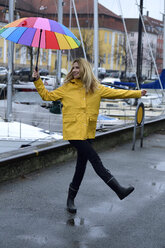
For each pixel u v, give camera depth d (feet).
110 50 290.97
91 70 14.56
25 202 16.55
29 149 21.52
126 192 14.44
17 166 19.88
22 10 144.46
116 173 21.89
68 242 12.89
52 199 17.08
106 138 28.68
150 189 19.15
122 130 30.89
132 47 301.43
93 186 19.16
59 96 14.58
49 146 22.47
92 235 13.51
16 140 33.01
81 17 254.68
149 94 79.05
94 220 14.87
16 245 12.50
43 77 91.81
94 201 17.03
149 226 14.49
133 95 14.83
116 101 70.49
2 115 41.22
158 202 17.24
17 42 14.96
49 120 37.65
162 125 40.14
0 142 33.01
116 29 303.89
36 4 146.20
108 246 12.72
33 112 41.04
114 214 15.58
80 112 14.38
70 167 22.35
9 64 43.01
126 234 13.70
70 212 15.58
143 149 29.07
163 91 70.90
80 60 14.52
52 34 15.02
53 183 19.33
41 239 13.03
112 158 25.54
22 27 15.25
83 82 14.39
